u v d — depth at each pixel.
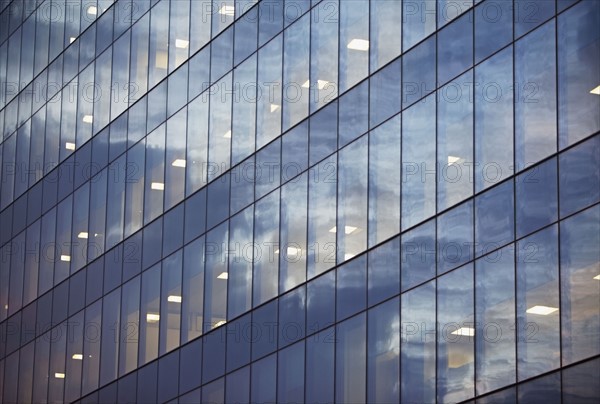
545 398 28.72
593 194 28.41
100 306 48.50
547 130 30.03
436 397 31.88
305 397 36.84
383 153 35.47
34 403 52.03
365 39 37.06
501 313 30.38
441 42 34.03
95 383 47.78
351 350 35.31
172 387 43.28
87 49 52.84
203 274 42.72
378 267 34.88
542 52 30.58
